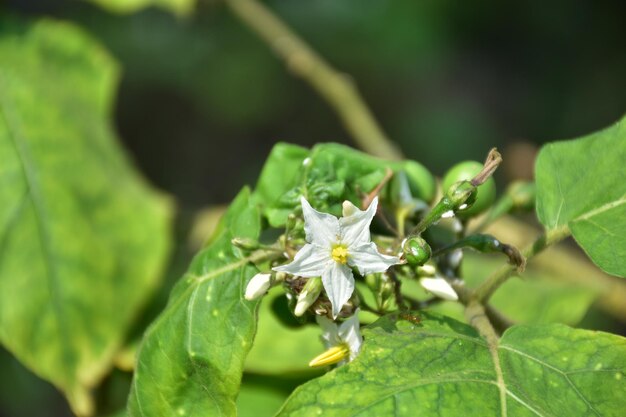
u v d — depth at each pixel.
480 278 0.52
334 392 0.36
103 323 0.50
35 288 0.49
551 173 0.40
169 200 0.53
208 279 0.39
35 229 0.50
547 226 0.40
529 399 0.36
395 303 0.38
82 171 0.51
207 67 0.98
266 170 0.41
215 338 0.38
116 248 0.51
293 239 0.38
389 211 0.41
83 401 0.49
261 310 0.46
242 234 0.39
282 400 0.46
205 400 0.38
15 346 0.48
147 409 0.39
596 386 0.37
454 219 0.42
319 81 0.62
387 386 0.36
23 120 0.51
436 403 0.36
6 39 0.53
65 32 0.54
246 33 0.98
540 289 0.51
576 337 0.37
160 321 0.39
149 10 0.96
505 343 0.37
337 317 0.38
